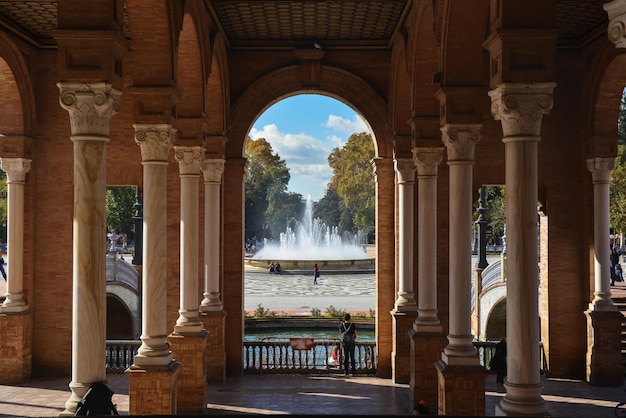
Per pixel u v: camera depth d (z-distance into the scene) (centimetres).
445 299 1526
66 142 1564
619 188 3659
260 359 1636
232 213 1644
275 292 3862
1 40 1401
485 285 2222
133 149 1580
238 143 1653
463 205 1008
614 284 2397
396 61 1512
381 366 1606
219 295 1573
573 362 1546
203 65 1248
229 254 1639
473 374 1004
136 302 2356
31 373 1534
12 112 1502
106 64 748
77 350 751
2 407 1255
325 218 9156
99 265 756
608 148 1484
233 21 1479
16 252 1502
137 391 975
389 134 1650
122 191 5112
